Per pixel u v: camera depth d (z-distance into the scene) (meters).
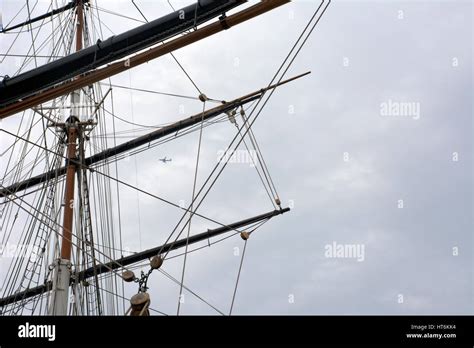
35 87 10.68
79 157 20.52
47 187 19.25
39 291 18.66
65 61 10.46
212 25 10.02
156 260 10.34
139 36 10.17
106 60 10.43
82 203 19.58
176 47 10.27
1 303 18.05
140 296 9.77
